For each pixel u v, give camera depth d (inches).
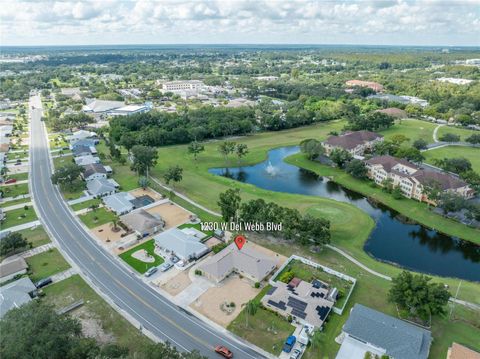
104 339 2795.3
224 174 6732.3
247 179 6530.5
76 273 3595.0
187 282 3484.3
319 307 3038.9
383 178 6072.8
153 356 2235.5
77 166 5762.8
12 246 3838.6
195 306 3171.8
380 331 2741.1
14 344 2252.7
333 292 3243.1
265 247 4109.3
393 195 5610.2
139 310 3115.2
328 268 3700.8
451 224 4827.8
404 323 2847.0
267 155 7736.2
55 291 3324.3
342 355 2642.7
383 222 4997.5
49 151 7628.0
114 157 7111.2
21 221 4628.4
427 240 4579.2
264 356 2677.2
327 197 5787.4
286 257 3924.7
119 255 3897.6
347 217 4931.1
